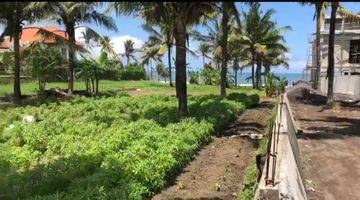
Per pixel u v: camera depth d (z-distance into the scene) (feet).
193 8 64.23
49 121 65.87
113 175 34.47
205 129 55.98
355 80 143.74
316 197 39.68
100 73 131.13
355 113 94.53
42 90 113.91
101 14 117.08
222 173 42.29
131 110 82.28
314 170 48.26
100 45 123.65
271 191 22.84
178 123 58.49
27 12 95.55
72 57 119.75
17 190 33.30
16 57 100.73
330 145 60.29
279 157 28.99
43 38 110.01
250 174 38.52
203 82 210.59
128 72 240.73
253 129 65.57
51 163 39.55
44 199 30.14
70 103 93.45
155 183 36.14
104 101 93.56
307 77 203.51
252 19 190.39
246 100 94.63
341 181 44.42
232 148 52.29
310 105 107.45
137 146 41.86
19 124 64.69
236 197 35.76
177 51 66.28
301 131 69.15
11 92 127.24
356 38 149.69
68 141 51.85
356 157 53.78
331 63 104.47
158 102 92.12
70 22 115.24
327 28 154.51
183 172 42.27
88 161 39.17
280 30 195.83
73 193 30.99
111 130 55.16
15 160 44.75
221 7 65.98
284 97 83.66
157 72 268.41
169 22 66.59
